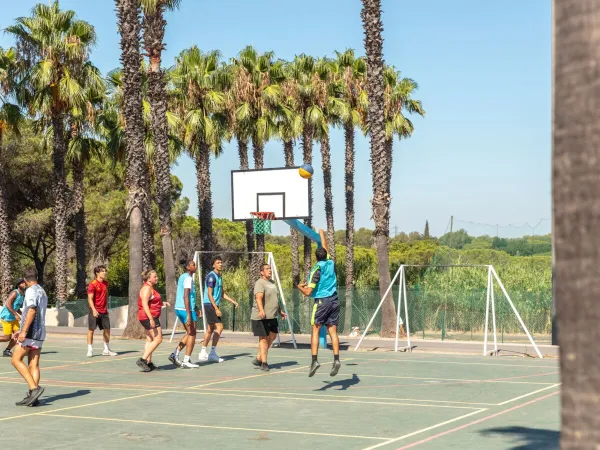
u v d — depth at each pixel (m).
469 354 20.33
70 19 35.91
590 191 2.93
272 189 26.11
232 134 45.09
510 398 12.30
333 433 9.50
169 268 33.53
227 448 8.67
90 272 60.16
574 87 2.99
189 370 16.62
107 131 40.78
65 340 26.33
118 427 10.11
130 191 26.59
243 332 31.08
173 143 41.47
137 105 26.62
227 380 14.92
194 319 17.19
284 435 9.41
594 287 2.92
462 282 33.16
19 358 11.97
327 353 20.47
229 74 43.38
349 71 48.78
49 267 59.94
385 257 27.97
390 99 46.81
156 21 31.56
